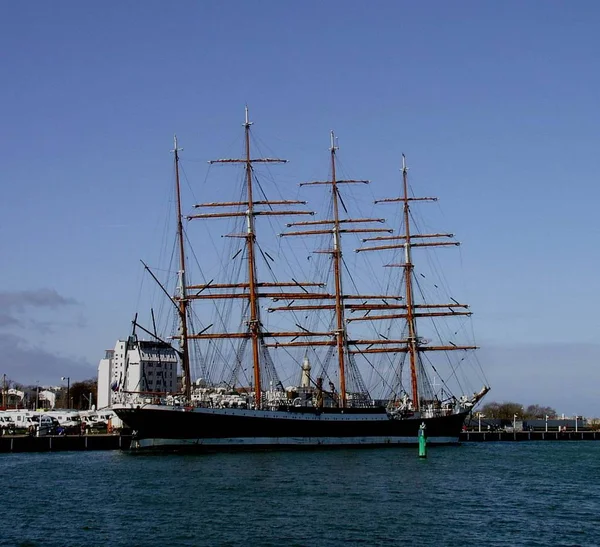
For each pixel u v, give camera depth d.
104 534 67.88
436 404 186.12
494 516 77.12
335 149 183.75
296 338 180.50
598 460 145.00
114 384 152.50
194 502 83.31
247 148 171.88
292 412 157.12
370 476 107.75
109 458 133.50
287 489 93.25
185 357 162.12
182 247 164.62
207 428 147.88
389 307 184.75
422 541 65.62
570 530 70.88
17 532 68.88
